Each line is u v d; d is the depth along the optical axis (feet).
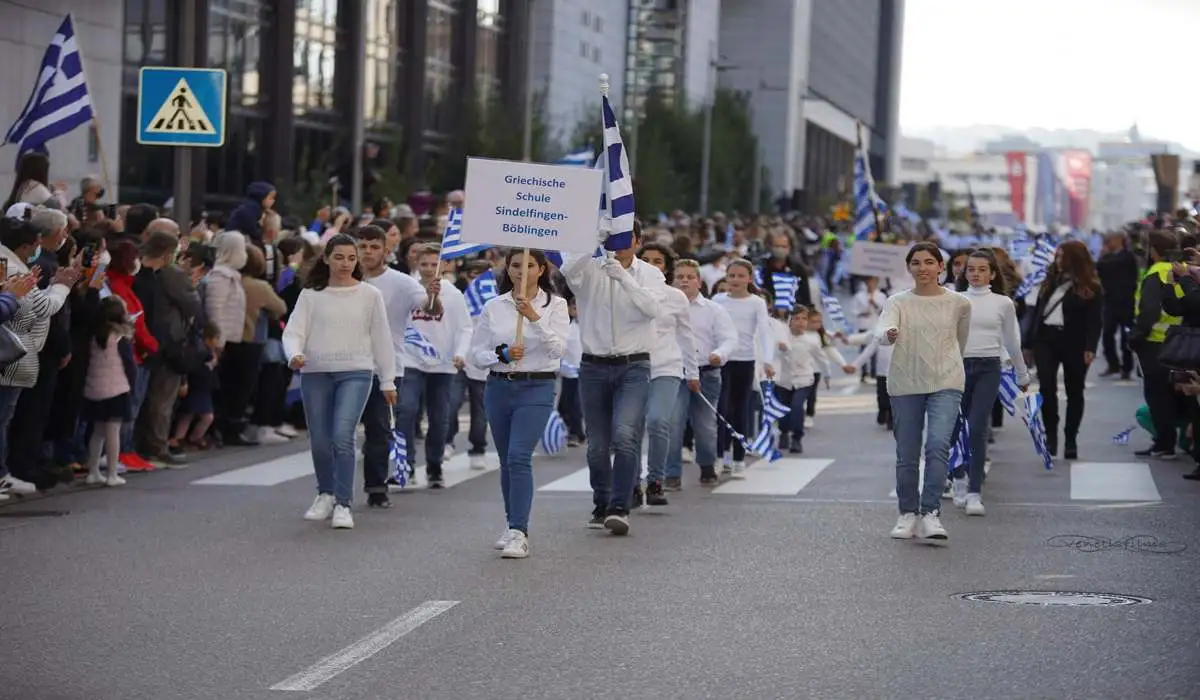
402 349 46.24
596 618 28.94
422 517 41.96
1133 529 39.47
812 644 26.76
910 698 23.20
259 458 54.44
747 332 50.88
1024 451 57.16
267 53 145.59
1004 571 33.76
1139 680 24.20
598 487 39.81
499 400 36.45
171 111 58.65
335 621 28.63
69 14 55.98
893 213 202.90
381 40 169.17
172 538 38.04
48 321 42.37
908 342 37.93
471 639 27.20
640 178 202.28
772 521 41.22
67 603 30.22
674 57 283.79
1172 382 50.29
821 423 68.64
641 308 38.09
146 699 23.26
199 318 53.11
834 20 501.97
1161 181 154.20
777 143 420.77
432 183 164.86
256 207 59.98
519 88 203.41
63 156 104.32
